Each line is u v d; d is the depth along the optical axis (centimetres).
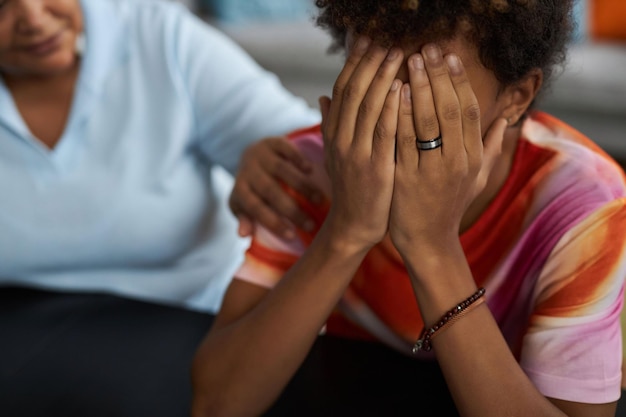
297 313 80
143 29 121
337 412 81
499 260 82
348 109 71
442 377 86
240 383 82
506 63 69
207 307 130
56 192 116
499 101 74
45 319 104
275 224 92
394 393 83
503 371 73
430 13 64
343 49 82
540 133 84
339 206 78
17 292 113
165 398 87
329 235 80
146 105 120
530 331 77
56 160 115
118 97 118
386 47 68
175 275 125
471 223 83
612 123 227
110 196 118
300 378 87
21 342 99
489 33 67
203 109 123
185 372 91
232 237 134
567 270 75
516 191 81
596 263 74
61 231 118
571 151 80
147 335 99
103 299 109
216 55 124
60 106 117
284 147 98
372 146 72
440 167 71
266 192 94
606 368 73
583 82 229
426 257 76
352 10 67
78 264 122
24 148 114
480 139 71
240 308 91
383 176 73
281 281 84
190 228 125
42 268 121
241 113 122
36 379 91
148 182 120
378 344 92
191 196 124
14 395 88
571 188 77
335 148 75
